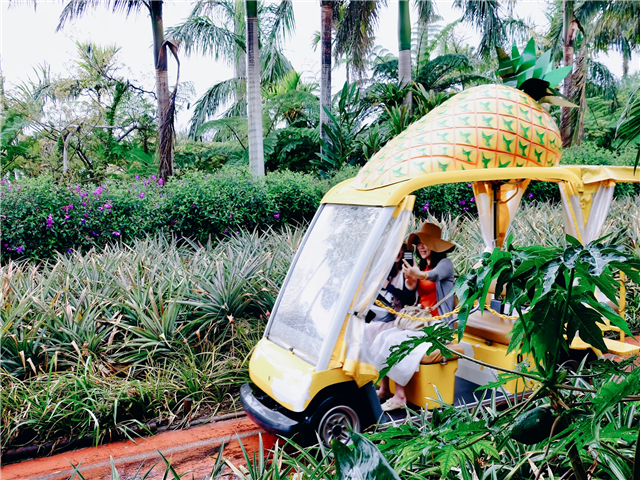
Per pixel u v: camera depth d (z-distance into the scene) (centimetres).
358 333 354
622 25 1820
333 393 357
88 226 827
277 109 1948
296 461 277
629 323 627
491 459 229
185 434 430
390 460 214
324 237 418
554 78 449
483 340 455
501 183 505
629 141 157
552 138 425
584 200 460
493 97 416
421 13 1430
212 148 1955
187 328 541
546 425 124
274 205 945
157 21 1121
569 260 116
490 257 132
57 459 394
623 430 108
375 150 1202
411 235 453
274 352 395
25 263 788
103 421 425
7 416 409
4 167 1617
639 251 663
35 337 486
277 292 587
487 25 1528
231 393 496
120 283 575
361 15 1444
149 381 471
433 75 2173
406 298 445
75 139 1714
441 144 393
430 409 390
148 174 1688
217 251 749
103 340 527
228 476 356
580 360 430
